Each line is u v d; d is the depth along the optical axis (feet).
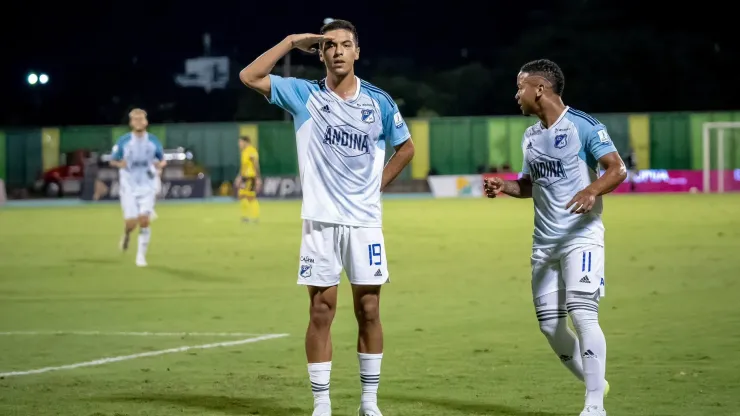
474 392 82.89
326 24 71.61
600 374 70.18
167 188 507.71
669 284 157.99
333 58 70.74
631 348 102.63
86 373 93.66
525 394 81.82
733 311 128.77
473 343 107.86
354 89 71.77
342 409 77.41
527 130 74.43
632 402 77.56
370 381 72.74
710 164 538.88
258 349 106.73
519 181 76.48
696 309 130.93
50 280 179.11
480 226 299.99
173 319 130.93
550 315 73.61
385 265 72.64
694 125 537.65
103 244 255.70
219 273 187.32
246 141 327.26
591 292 70.69
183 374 92.73
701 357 97.09
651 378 86.99
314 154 71.82
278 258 214.90
